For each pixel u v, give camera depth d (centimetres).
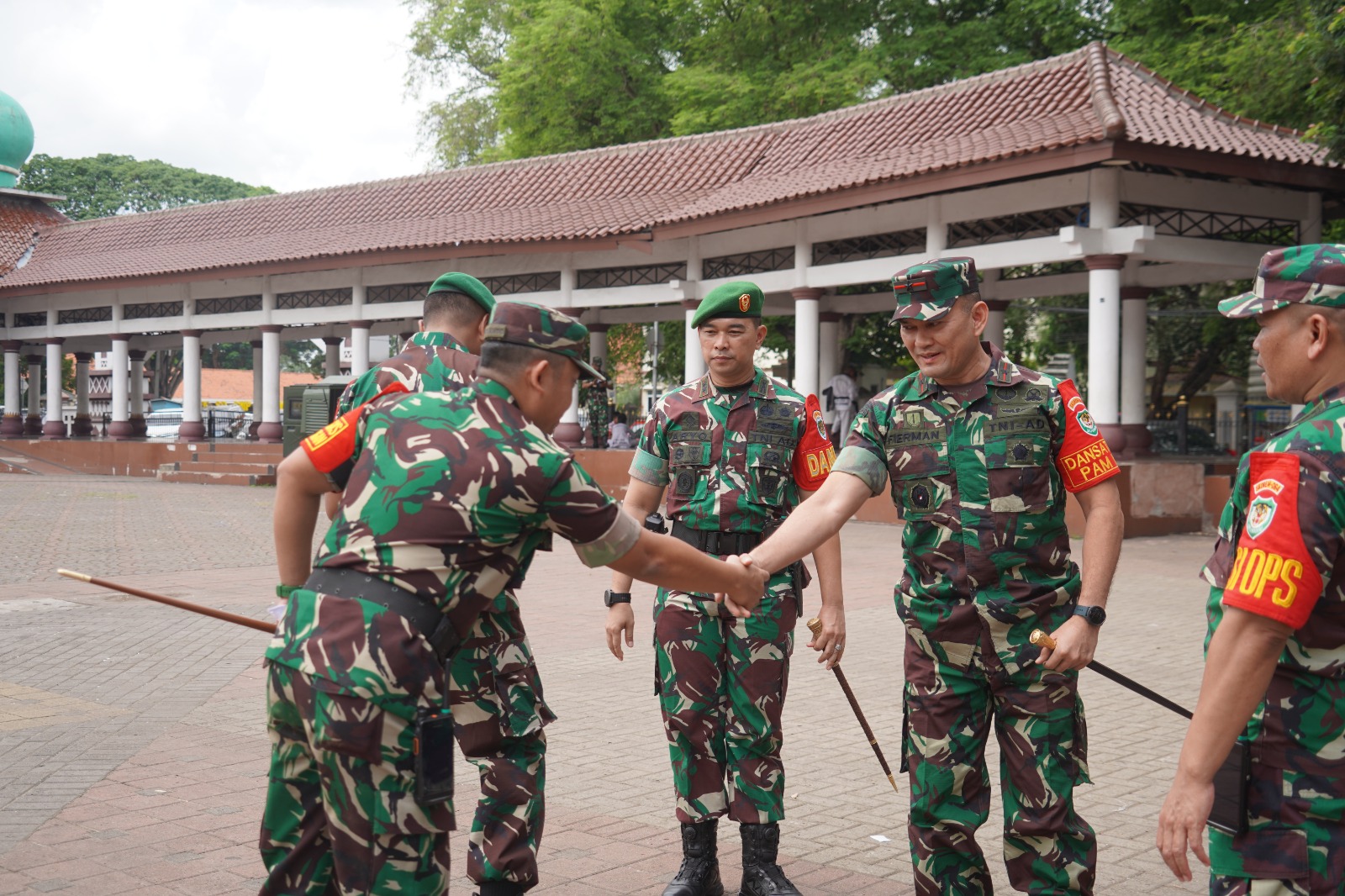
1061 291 2103
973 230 1795
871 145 1880
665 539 294
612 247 2136
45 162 6316
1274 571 233
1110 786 528
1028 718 330
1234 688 236
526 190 2450
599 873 420
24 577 1221
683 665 402
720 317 415
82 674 751
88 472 3219
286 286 2811
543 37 2878
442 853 268
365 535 263
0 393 5647
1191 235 1678
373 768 256
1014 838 334
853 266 1906
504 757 342
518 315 288
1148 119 1562
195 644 860
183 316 3061
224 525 1814
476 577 265
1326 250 249
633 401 4434
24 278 3209
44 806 481
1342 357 247
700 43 2936
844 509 341
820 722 647
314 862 285
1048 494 332
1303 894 243
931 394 340
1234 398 3019
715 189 2114
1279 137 1667
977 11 2817
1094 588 322
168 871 412
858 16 2786
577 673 769
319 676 256
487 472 262
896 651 854
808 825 478
